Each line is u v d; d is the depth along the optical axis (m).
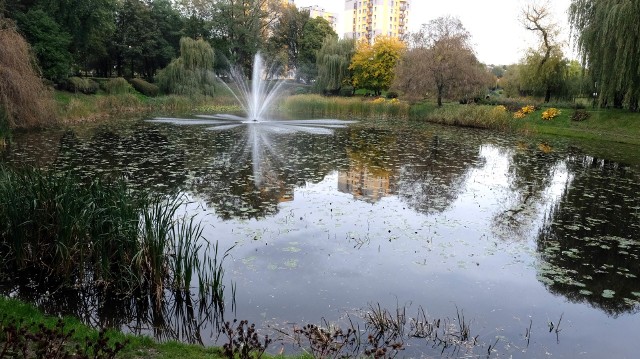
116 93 34.81
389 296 5.92
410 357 4.58
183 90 38.59
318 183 12.09
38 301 5.70
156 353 4.20
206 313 5.47
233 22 51.50
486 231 8.60
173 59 40.94
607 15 22.73
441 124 30.53
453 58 32.97
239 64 52.44
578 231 8.75
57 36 29.06
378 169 14.34
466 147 19.94
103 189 6.87
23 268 6.34
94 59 43.50
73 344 4.15
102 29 35.84
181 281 5.98
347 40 48.28
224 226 8.38
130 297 5.84
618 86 22.83
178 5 53.41
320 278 6.37
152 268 5.87
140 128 22.89
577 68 41.12
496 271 6.81
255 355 4.23
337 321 5.24
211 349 4.40
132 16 43.47
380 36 48.91
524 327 5.27
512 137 24.08
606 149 20.25
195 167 13.48
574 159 17.44
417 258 7.18
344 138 21.66
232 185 11.47
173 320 5.36
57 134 19.52
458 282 6.40
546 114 28.08
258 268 6.63
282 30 59.78
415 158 16.69
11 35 15.84
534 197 11.38
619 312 5.70
